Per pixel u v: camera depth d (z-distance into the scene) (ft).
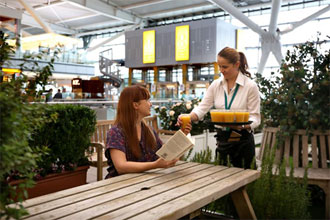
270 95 12.05
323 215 9.77
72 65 76.07
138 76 62.90
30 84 6.27
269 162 8.30
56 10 77.77
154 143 7.10
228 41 53.98
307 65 11.60
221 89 9.08
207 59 51.83
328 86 10.69
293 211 7.63
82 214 3.78
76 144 10.11
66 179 9.97
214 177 5.75
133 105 6.68
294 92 11.12
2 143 2.71
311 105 10.56
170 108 18.26
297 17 66.44
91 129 10.59
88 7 65.72
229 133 8.42
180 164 6.98
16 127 2.88
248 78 8.80
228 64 8.42
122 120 6.65
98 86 47.78
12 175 7.64
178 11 76.48
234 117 7.95
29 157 2.91
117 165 6.33
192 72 55.21
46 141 9.27
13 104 2.76
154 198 4.45
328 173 9.80
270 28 50.78
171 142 5.79
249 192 8.06
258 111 8.64
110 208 4.00
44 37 64.34
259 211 7.70
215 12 75.00
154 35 58.08
